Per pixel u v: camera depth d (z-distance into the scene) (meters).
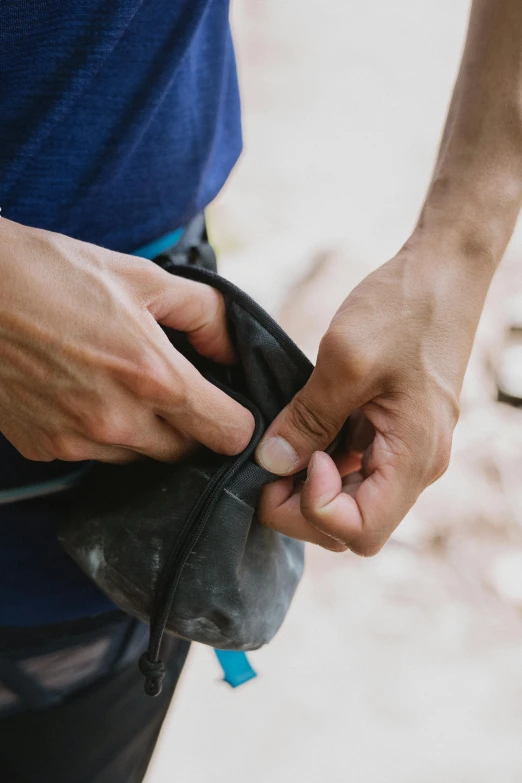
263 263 1.43
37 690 0.49
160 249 0.47
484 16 0.45
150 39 0.42
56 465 0.45
